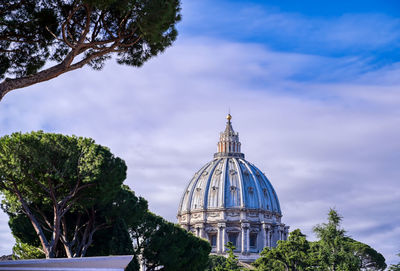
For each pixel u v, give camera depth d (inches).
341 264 4446.4
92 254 2518.5
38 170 2046.0
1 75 1341.0
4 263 1103.6
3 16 1262.3
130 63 1370.6
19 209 2305.6
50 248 2038.6
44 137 2080.5
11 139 1999.3
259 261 5767.7
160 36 1196.5
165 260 2647.6
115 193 2170.3
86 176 2027.6
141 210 2468.0
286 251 5452.8
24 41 1299.2
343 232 4576.8
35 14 1257.4
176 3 1277.1
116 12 1256.2
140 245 2679.6
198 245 2950.3
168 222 2795.3
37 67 1373.0
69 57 1182.9
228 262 6466.5
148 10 1123.3
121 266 1286.9
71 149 2082.9
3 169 2009.1
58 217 2066.9
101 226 2431.1
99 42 1226.6
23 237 2436.0
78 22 1311.5
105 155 2126.0
